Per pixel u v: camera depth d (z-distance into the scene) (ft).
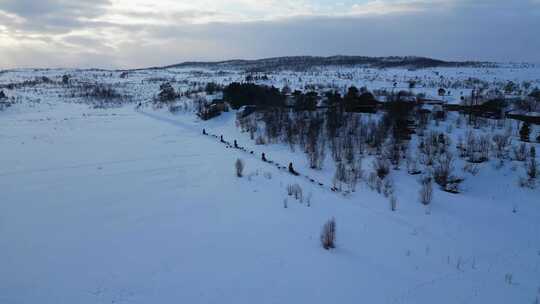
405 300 69.15
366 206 117.60
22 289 69.31
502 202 128.36
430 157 161.48
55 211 107.76
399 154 165.07
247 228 97.91
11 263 78.33
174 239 90.94
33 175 143.54
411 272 79.15
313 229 98.32
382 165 147.64
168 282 72.54
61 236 91.56
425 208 118.32
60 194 122.52
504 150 165.07
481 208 121.60
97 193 124.06
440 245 93.30
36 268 76.54
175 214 106.83
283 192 127.34
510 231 105.91
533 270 83.66
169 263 79.56
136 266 78.07
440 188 137.49
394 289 72.49
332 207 115.03
